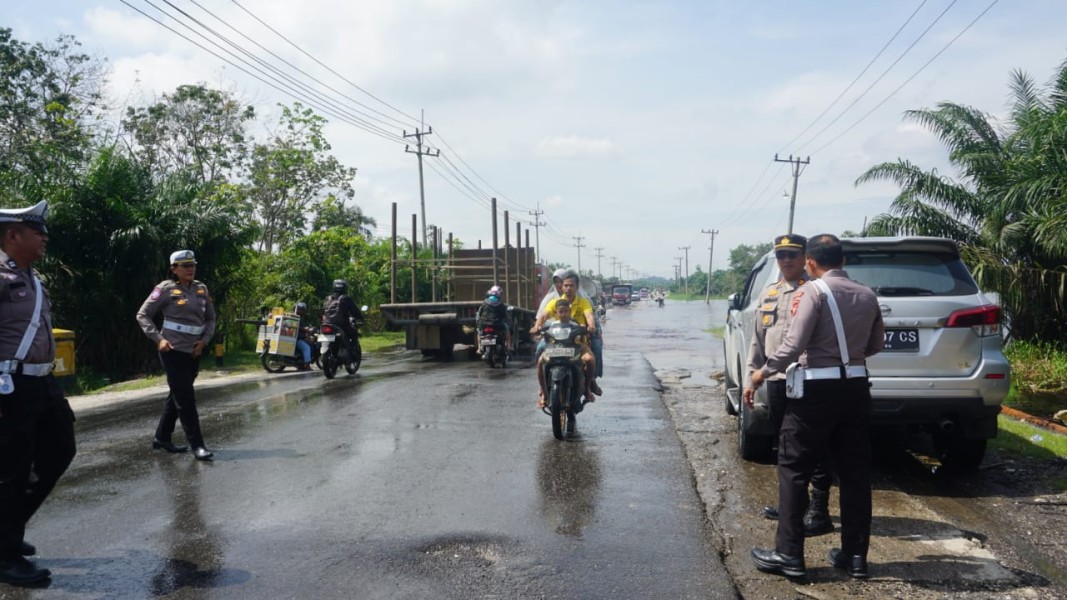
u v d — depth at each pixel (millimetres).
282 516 4910
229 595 3717
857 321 4070
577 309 7863
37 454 4230
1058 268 13750
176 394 6473
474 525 4734
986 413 5688
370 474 5926
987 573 4078
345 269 24812
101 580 3902
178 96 29156
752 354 4938
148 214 15461
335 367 12680
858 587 3902
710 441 7410
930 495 5633
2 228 4090
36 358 4039
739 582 3967
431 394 10242
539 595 3715
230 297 17750
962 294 5832
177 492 5449
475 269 18875
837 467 4137
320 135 32375
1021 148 16219
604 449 6836
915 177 17125
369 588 3795
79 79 25375
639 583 3867
